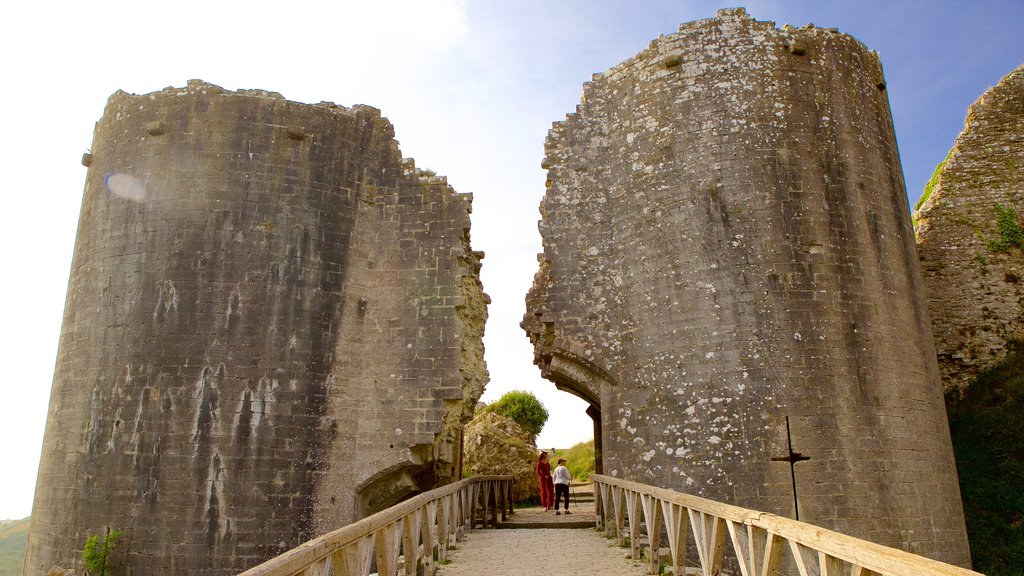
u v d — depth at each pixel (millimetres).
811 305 13375
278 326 14148
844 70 15242
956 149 20625
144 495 13039
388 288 15352
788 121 14492
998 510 15617
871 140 15078
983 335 18891
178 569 12719
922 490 12984
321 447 13945
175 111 15156
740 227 13906
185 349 13742
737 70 14891
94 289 14617
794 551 5496
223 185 14648
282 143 15148
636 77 16000
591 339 15211
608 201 16047
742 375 13141
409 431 14406
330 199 15258
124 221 14727
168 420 13391
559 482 19656
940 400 14453
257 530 13070
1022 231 19422
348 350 14742
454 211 15617
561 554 11461
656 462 13656
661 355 14117
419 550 9672
